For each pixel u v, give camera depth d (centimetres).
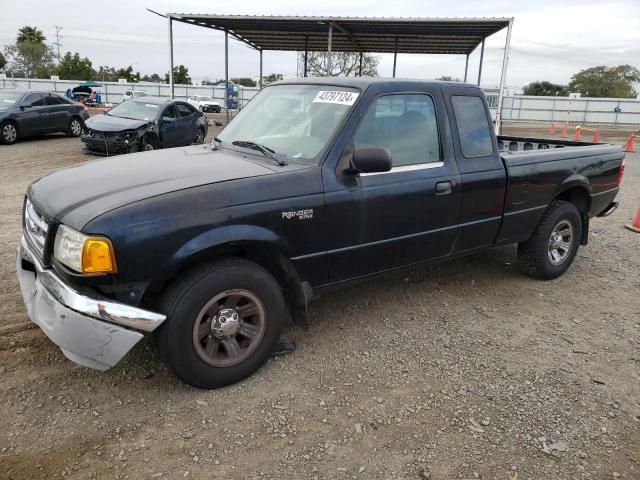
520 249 503
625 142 2302
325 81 393
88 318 269
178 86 4862
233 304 311
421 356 364
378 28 1672
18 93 1547
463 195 406
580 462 267
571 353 378
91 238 261
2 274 468
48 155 1270
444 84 404
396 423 291
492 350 377
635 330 419
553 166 473
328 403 307
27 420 281
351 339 383
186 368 296
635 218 740
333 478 250
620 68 7350
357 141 348
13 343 354
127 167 340
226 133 420
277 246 315
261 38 1948
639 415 308
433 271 526
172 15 1600
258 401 306
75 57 6994
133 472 248
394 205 364
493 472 258
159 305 288
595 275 541
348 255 353
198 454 262
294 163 339
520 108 3878
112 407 295
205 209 287
